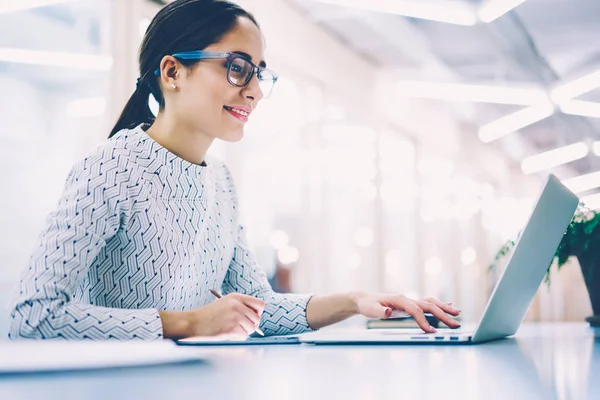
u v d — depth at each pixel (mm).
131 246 1265
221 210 1479
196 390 474
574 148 9578
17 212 3566
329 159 6418
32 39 3617
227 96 1331
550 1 5344
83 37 3641
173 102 1354
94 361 576
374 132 7410
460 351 845
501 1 4457
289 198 5637
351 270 6746
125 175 1233
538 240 1002
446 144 9641
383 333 1125
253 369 624
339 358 748
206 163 1452
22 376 542
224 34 1332
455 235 9914
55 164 3682
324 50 6215
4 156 3586
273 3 5188
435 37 6203
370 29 6250
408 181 8508
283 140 5559
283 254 5516
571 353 813
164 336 1007
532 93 6703
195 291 1364
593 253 1292
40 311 990
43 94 3678
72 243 1104
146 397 434
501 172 11773
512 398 445
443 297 9406
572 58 6750
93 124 3652
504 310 1006
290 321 1335
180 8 1346
